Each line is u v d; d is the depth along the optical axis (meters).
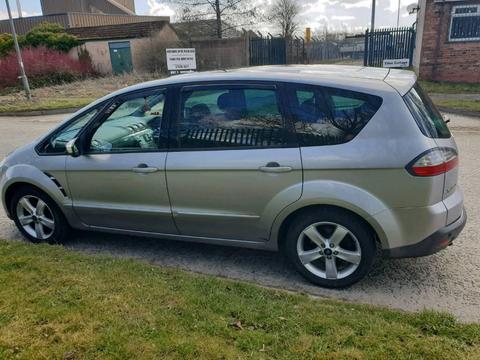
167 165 3.62
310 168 3.16
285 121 3.26
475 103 11.70
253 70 3.65
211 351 2.44
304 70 3.58
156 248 4.31
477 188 5.49
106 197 3.99
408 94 3.17
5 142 9.88
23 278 3.34
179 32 31.00
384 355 2.39
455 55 15.73
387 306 3.12
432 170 2.96
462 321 2.87
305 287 3.46
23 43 26.92
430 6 15.56
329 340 2.53
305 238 3.40
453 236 3.19
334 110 3.16
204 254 4.13
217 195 3.50
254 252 4.13
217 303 2.95
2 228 4.93
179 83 3.66
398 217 3.06
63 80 24.53
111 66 27.91
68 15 36.88
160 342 2.53
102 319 2.77
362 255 3.23
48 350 2.50
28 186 4.32
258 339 2.54
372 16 22.91
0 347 2.53
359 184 3.08
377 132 3.04
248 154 3.34
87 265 3.58
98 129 3.96
